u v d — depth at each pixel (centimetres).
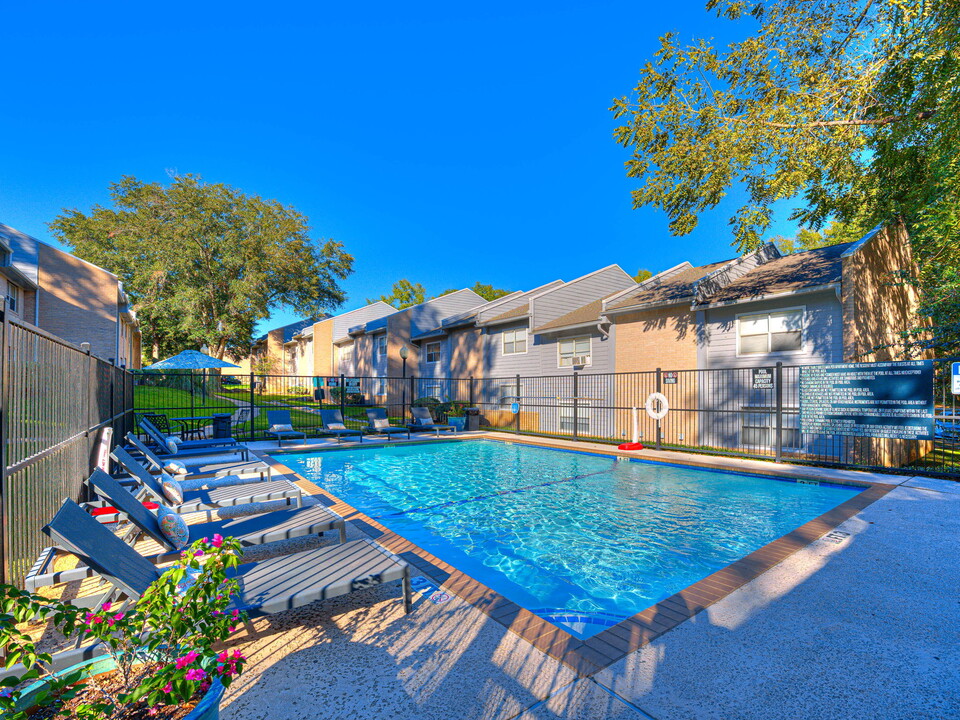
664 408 1195
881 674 262
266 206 3709
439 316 2680
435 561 447
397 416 2492
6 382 299
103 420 714
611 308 1591
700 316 1397
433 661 275
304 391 3444
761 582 389
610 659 277
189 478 706
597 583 445
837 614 333
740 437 1306
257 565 338
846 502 648
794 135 1099
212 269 3462
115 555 273
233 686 249
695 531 600
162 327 3369
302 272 3800
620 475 974
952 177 1140
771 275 1362
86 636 186
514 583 445
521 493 821
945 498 671
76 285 1852
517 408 1638
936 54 993
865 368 869
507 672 263
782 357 1225
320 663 272
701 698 240
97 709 170
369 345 2933
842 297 1105
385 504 748
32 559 358
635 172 1322
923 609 340
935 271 1384
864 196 1390
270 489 607
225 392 2881
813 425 937
